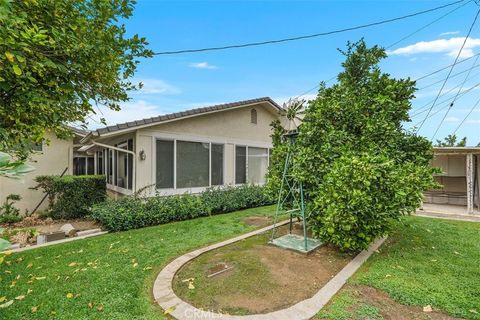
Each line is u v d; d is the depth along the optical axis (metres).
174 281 3.60
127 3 3.44
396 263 4.18
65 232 6.07
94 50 3.16
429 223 7.26
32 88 2.85
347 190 4.05
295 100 6.06
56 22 2.78
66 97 3.23
